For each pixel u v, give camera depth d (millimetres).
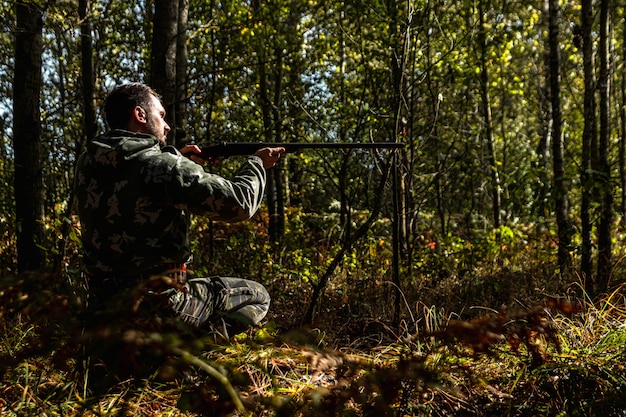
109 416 2166
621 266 6020
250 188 2564
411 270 6383
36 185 5113
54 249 5031
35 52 5082
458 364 2434
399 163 4750
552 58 7000
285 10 8875
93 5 6879
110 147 2502
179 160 2477
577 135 14297
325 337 3783
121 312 1643
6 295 1657
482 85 10883
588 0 6324
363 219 10047
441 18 7867
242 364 2461
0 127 7215
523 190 5758
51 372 2428
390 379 1786
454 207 13023
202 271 5180
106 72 8625
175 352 1574
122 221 2463
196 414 2266
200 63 8469
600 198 5355
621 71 10891
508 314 1854
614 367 2627
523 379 2609
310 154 8719
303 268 5707
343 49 9953
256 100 9219
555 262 6938
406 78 6656
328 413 1809
